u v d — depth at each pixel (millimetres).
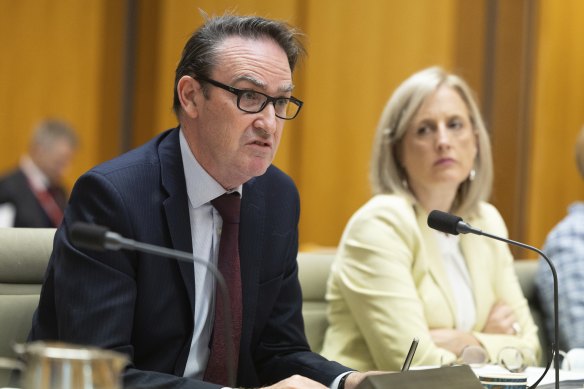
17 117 12648
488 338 6176
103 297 4176
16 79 12664
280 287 5031
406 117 6438
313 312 6406
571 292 6859
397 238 6184
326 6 12055
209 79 4543
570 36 12094
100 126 12398
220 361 4609
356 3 12055
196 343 4664
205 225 4738
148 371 4078
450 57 11922
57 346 2537
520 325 6684
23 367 2572
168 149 4672
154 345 4473
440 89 6465
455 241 6645
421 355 5809
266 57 4551
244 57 4523
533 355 5938
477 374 4215
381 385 3186
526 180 11953
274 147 4617
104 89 12406
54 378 2412
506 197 11875
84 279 4180
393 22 12016
